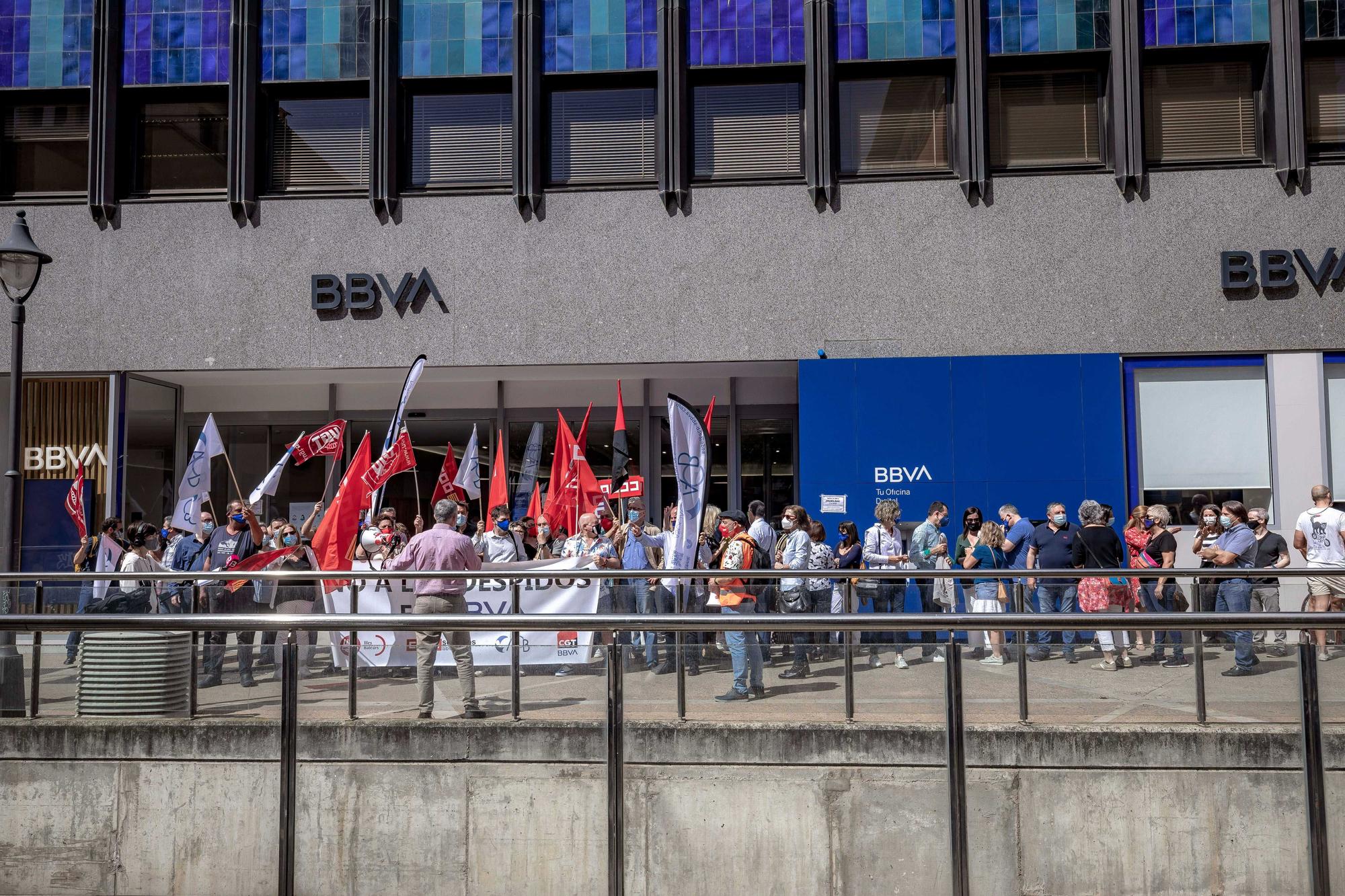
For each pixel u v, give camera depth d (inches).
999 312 562.6
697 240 574.2
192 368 581.9
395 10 584.4
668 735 205.5
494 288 578.6
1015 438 557.3
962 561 468.4
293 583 350.0
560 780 205.6
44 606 349.4
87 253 585.3
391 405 642.8
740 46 578.2
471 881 205.0
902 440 560.4
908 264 566.6
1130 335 557.9
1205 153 566.6
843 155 578.2
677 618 192.9
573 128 587.5
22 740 209.8
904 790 203.2
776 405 626.5
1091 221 561.3
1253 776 198.7
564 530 509.0
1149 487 557.9
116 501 581.9
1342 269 547.5
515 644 206.8
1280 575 313.3
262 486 432.5
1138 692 204.1
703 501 391.2
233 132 580.1
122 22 593.0
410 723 207.2
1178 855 200.1
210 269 583.2
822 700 205.8
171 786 207.5
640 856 203.9
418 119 592.1
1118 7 558.9
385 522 466.6
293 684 207.6
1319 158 555.5
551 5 585.6
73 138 596.4
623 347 573.9
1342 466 549.3
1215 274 556.4
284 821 206.4
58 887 207.0
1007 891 202.1
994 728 204.5
